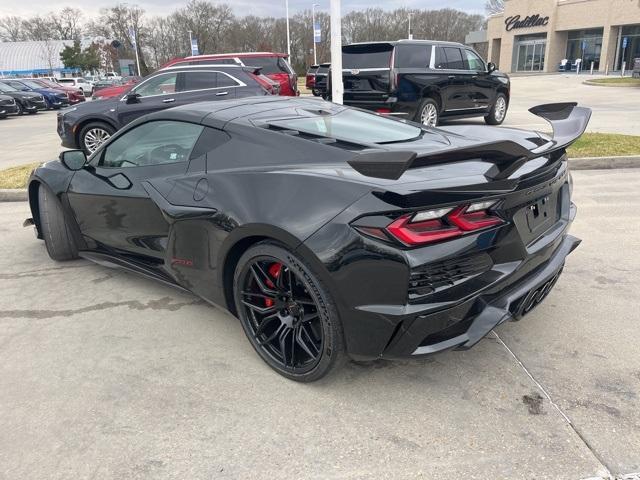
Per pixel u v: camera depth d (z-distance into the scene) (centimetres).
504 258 247
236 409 254
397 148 279
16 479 213
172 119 332
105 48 7369
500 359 288
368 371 282
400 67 1004
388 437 232
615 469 209
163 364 294
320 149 273
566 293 366
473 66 1187
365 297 227
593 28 4444
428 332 228
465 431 234
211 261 292
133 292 390
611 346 297
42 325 342
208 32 7188
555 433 230
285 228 241
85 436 238
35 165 876
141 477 213
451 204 220
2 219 603
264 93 991
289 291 262
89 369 290
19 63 7350
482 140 315
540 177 256
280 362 279
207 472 215
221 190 282
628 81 2691
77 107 976
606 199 599
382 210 220
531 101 1938
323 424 241
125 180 350
